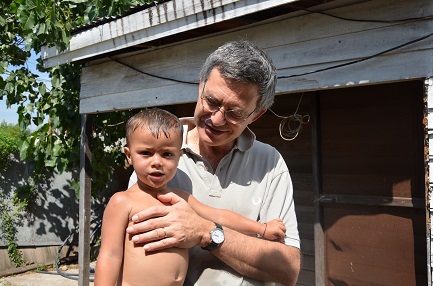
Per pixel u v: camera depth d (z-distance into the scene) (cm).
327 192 430
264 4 329
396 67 304
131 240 177
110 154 811
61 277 777
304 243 468
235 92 171
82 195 592
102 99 548
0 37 738
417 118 373
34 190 836
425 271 366
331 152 429
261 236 188
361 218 406
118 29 458
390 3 306
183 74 453
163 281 173
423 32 291
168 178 181
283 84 370
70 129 702
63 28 507
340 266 420
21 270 802
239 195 190
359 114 409
